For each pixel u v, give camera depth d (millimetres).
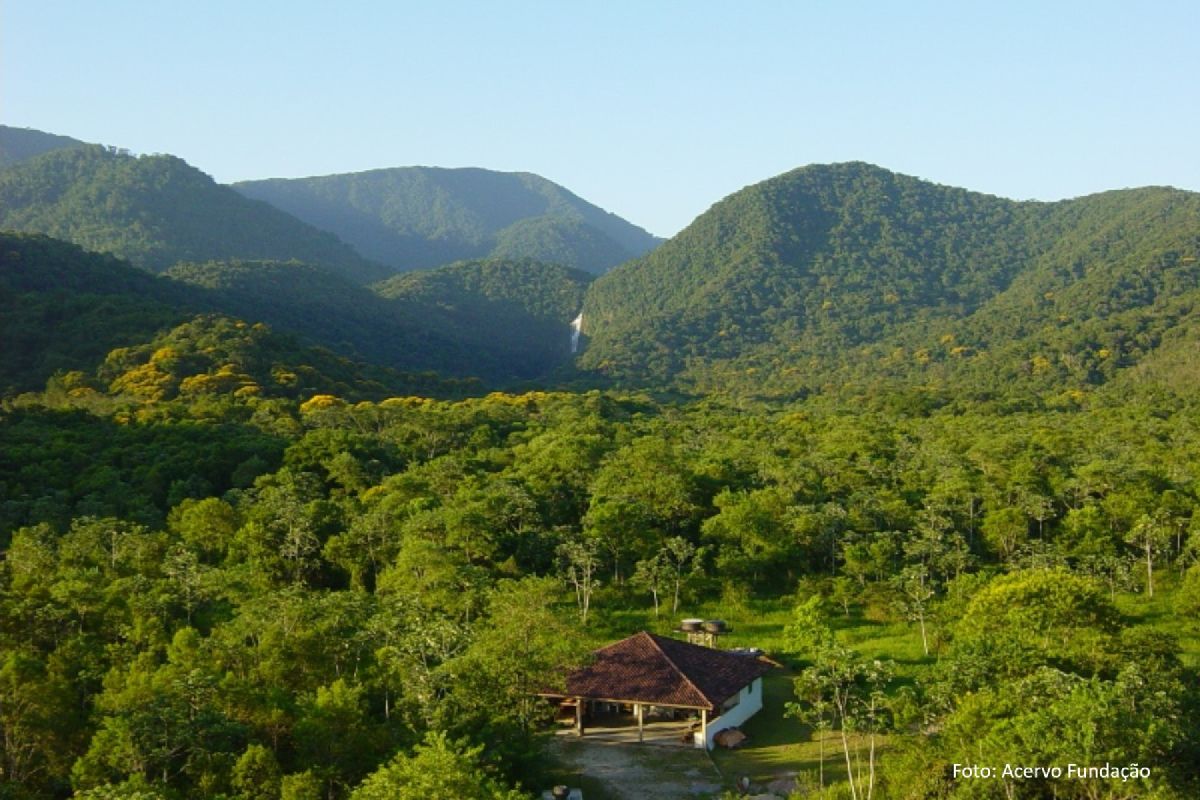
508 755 40000
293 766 38344
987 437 107938
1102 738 31047
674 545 72875
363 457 94625
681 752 46875
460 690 40750
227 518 72000
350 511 77312
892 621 66625
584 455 92625
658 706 48406
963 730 34781
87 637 47594
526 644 43594
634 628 65750
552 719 49094
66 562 60312
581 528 78812
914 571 67500
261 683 42375
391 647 43875
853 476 91500
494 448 104562
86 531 65938
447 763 30984
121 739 34969
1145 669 40281
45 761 38062
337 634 47219
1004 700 34500
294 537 68750
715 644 61344
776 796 41094
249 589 56750
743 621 67875
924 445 107812
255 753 35250
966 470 93250
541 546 71938
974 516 82812
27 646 45000
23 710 37531
